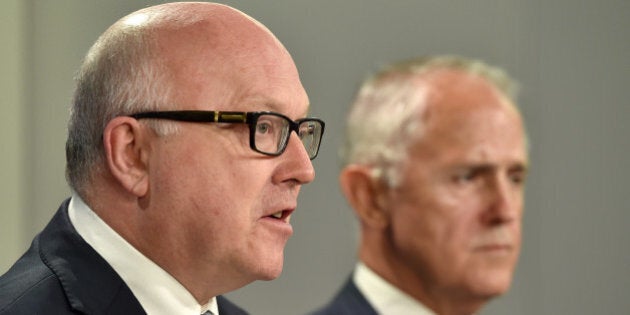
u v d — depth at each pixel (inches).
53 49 111.3
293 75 73.3
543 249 118.8
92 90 71.2
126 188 69.6
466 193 109.2
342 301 107.7
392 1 113.7
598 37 122.0
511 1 117.5
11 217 110.6
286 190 72.2
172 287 71.0
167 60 69.9
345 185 109.2
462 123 109.5
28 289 65.4
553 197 119.3
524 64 117.4
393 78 110.3
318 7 112.9
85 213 71.2
